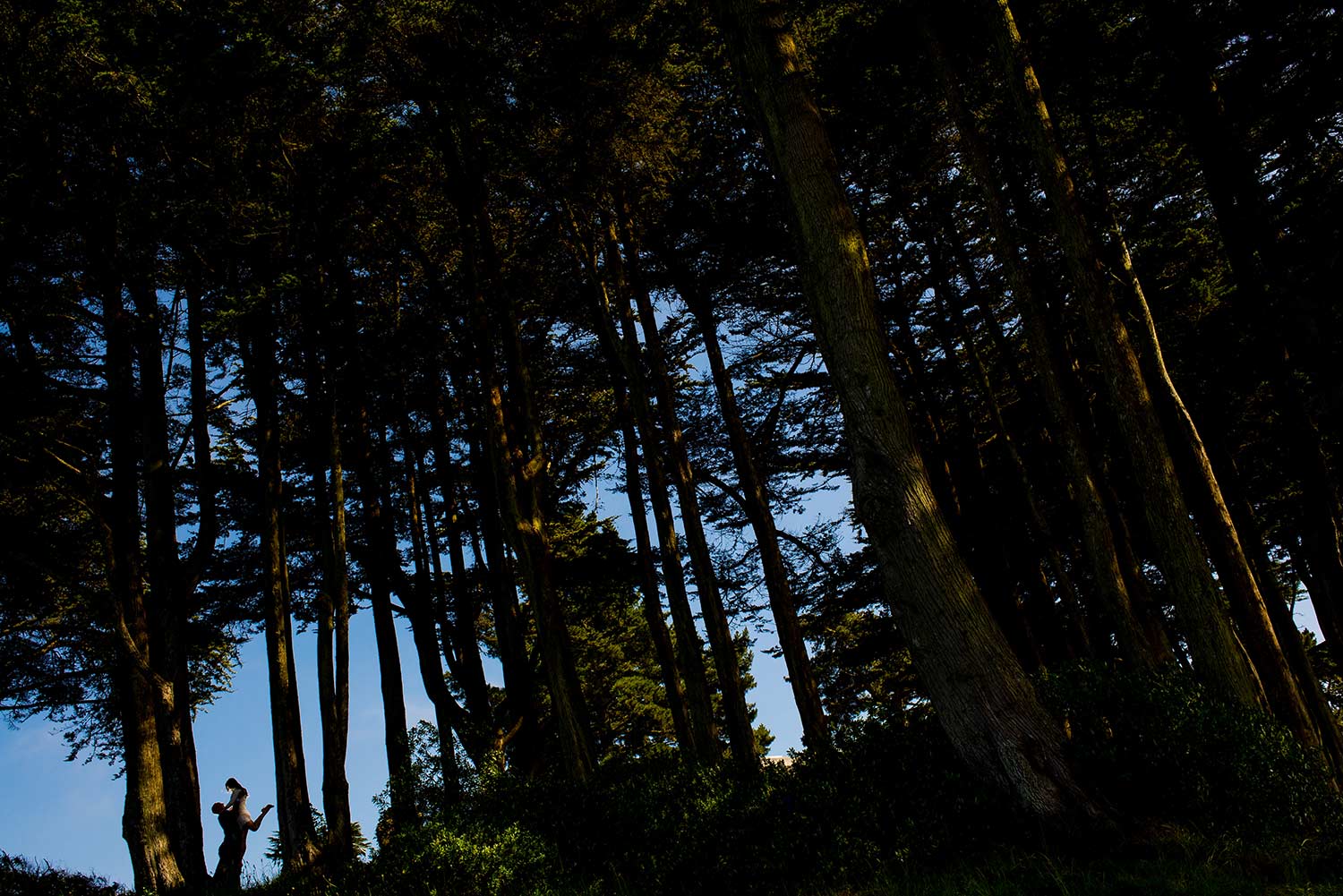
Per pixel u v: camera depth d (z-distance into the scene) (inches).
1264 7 505.4
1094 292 443.5
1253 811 269.1
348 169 577.6
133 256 562.6
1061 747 294.2
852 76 619.5
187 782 565.6
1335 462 655.1
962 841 291.4
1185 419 458.3
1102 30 562.6
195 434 663.1
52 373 625.9
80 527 651.5
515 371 604.1
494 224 657.0
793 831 318.7
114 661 604.4
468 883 371.6
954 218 750.5
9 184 482.9
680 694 647.8
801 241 349.1
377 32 521.7
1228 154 523.2
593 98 525.0
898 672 1002.1
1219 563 452.8
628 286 692.1
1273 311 535.5
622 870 386.9
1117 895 225.1
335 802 542.3
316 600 762.8
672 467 639.1
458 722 633.0
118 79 475.8
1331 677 838.5
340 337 666.2
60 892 502.3
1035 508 668.1
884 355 332.5
